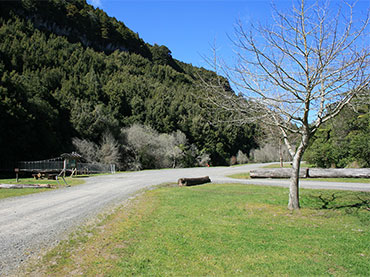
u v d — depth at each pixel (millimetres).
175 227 6422
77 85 47469
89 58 65000
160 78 76875
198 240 5516
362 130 22109
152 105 55781
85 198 10906
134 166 42062
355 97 7008
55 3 74312
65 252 4914
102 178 21203
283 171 19469
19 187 14203
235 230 6168
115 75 63312
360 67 6234
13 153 28562
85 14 83875
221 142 59500
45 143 32125
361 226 6316
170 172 29609
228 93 7406
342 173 18031
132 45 97562
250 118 7418
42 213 8062
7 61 43844
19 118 28828
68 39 77688
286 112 7367
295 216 7316
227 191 12617
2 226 6629
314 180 17547
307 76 6852
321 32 6660
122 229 6312
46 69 47719
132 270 4191
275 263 4426
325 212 7609
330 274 4027
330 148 25484
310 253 4816
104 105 49250
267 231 6070
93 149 37250
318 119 7352
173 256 4738
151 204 9406
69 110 40406
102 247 5172
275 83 7414
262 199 9648
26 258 4641
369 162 22062
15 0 63688
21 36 52625
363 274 4012
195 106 58562
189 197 10695
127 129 46062
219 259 4613
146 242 5426
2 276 3961
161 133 53531
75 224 6805
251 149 62438
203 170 33688
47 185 14547
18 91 31469
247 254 4809
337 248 5000
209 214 7707
